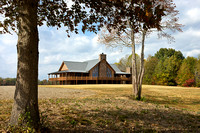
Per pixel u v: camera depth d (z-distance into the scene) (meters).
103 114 6.32
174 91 22.98
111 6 4.76
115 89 23.30
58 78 43.62
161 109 8.49
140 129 4.85
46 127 4.00
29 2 3.66
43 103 8.44
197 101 14.38
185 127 5.42
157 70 51.50
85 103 8.98
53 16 6.10
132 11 4.22
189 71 43.03
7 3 5.22
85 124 4.89
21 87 3.61
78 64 47.72
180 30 12.20
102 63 46.22
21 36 3.66
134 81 13.60
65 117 5.43
